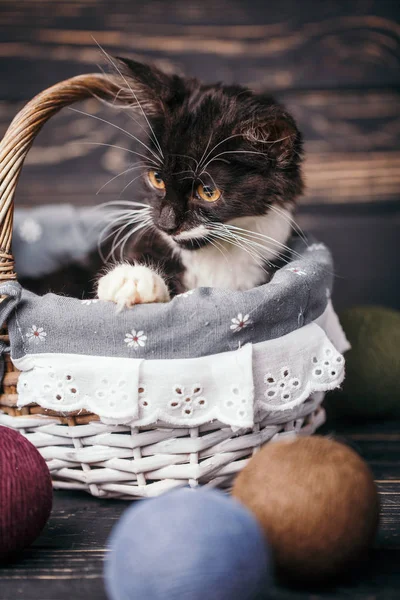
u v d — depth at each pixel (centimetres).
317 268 129
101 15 213
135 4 212
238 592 79
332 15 214
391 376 168
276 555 92
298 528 91
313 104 219
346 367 169
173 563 78
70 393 115
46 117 129
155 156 145
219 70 216
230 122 137
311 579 95
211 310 114
